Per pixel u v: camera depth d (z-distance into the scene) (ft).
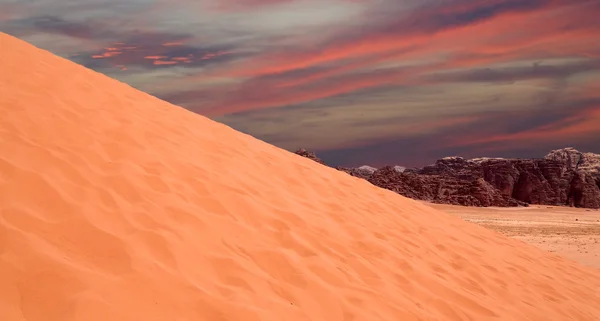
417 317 20.70
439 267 28.84
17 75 27.02
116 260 16.16
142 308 14.62
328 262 22.47
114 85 34.42
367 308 19.79
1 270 13.78
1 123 21.25
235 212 23.73
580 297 32.94
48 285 13.93
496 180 462.19
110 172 21.53
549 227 167.53
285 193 30.19
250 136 42.96
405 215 38.58
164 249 17.74
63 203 17.51
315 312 18.42
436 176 374.02
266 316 16.38
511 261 36.76
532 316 26.53
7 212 15.98
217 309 15.74
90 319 13.44
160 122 31.40
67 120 24.41
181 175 24.73
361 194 39.14
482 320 23.36
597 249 88.07
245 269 18.86
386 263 25.91
